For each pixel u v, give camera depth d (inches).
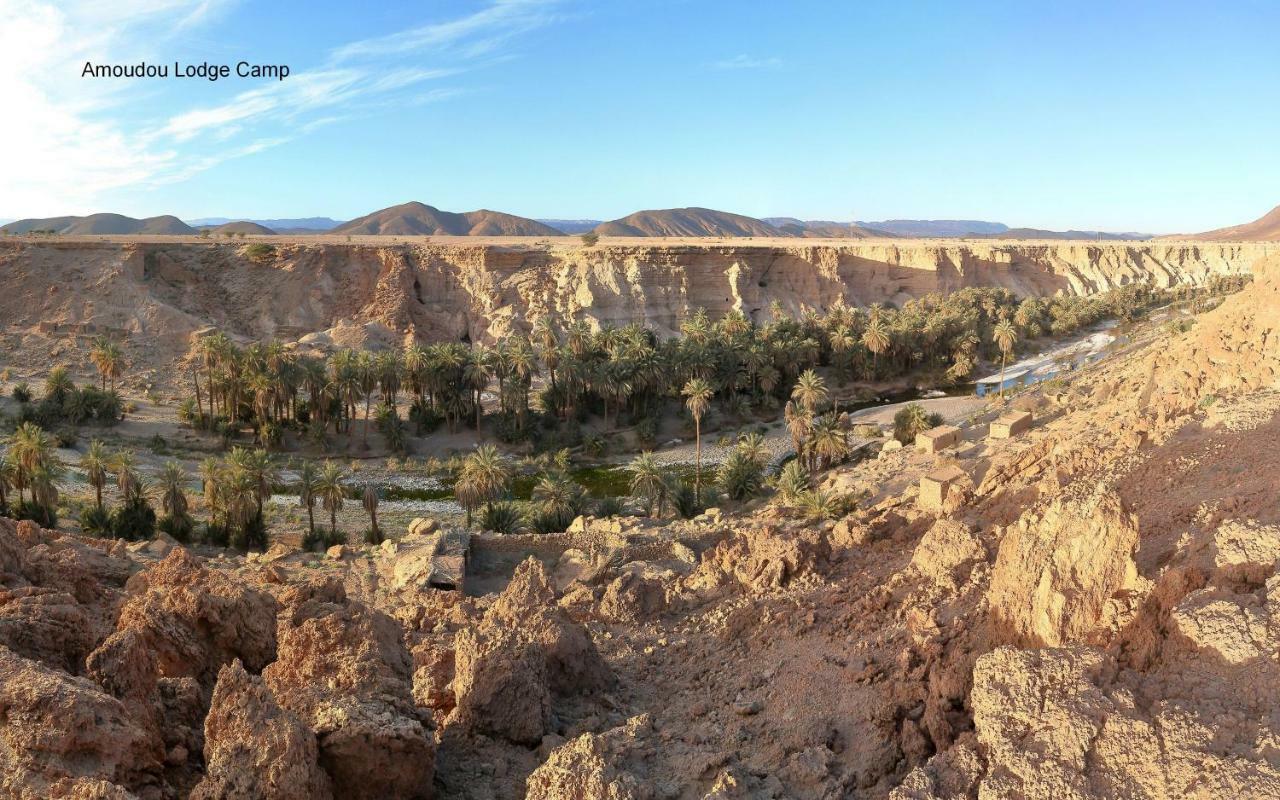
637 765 366.9
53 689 335.9
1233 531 336.2
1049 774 244.2
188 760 378.0
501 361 2605.8
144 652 401.4
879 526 706.2
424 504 2082.9
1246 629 267.0
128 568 831.7
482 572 1034.7
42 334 3043.8
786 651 484.1
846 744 355.6
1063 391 1977.1
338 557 1108.5
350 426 2706.7
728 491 1907.0
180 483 1620.3
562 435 2655.0
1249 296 1025.5
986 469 997.2
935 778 276.2
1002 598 353.7
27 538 779.4
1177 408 837.8
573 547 1094.4
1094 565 328.8
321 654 434.3
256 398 2458.2
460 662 442.6
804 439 2041.1
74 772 311.7
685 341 2972.4
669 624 605.3
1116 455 655.8
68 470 1985.7
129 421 2536.9
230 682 336.2
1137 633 299.6
